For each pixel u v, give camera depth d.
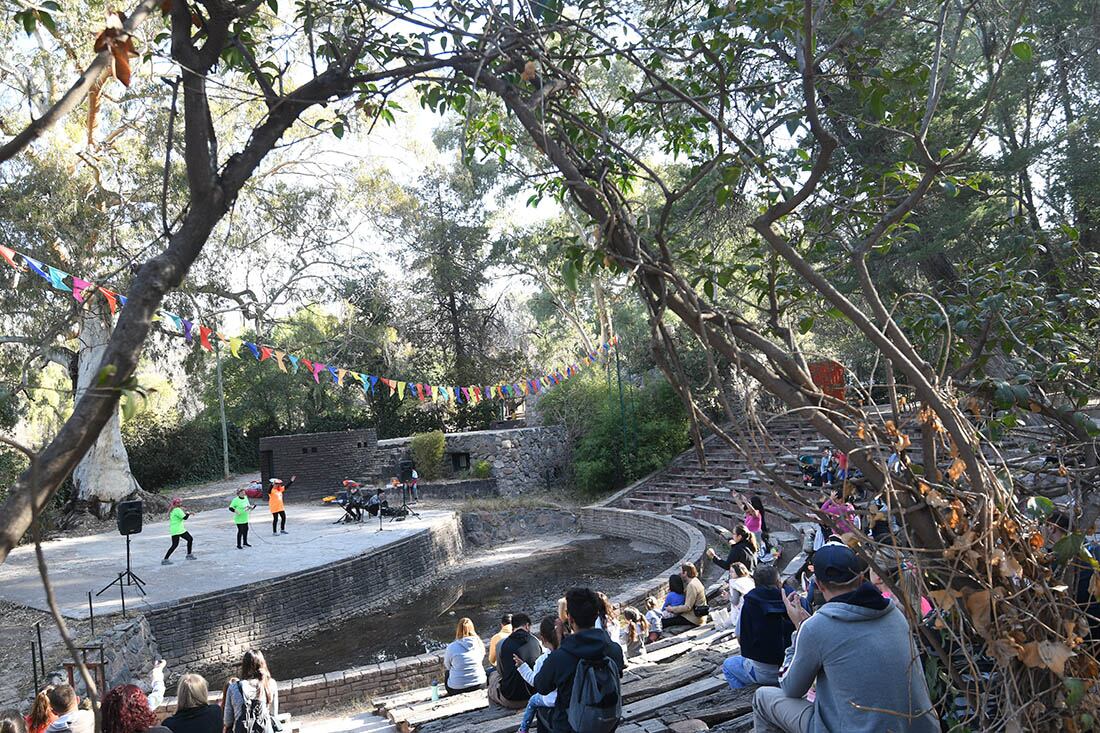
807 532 16.69
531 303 40.97
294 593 15.65
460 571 21.12
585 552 22.48
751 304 3.04
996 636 2.38
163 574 16.02
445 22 3.12
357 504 22.52
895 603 3.14
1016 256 3.86
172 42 2.73
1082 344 3.40
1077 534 2.44
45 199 18.45
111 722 3.71
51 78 16.64
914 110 3.18
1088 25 16.17
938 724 2.79
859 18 3.16
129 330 2.11
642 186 19.44
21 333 20.02
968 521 2.47
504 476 29.03
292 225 22.72
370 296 25.39
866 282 2.88
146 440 33.12
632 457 28.23
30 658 11.12
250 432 40.72
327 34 3.26
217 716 4.60
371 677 11.14
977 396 2.87
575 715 3.71
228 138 18.73
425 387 22.38
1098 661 2.52
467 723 6.38
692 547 17.55
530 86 3.13
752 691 5.38
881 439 2.58
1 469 25.06
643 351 30.03
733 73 3.52
